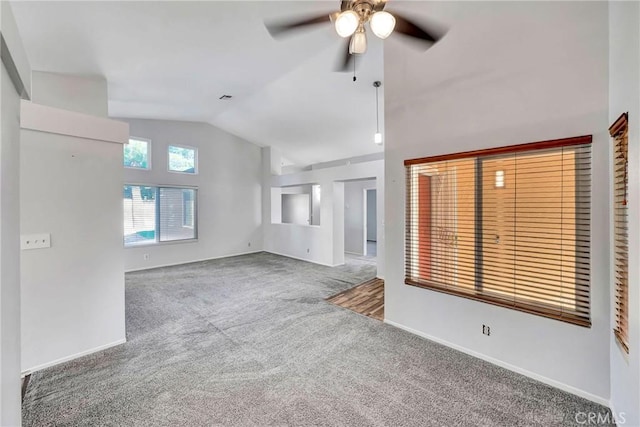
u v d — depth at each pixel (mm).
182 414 1852
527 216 2230
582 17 1929
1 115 916
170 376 2262
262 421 1792
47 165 2377
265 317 3455
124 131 2799
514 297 2316
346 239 8594
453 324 2662
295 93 4738
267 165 8109
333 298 4168
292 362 2459
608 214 1865
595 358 1923
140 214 6012
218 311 3650
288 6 2520
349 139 6648
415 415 1836
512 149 2232
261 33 2963
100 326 2658
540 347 2152
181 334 2996
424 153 2826
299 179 7176
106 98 3869
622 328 1663
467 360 2461
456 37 2549
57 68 3412
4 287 946
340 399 1989
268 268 6164
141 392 2070
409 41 2244
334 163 8570
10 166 1029
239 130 7109
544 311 2135
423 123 2828
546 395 2002
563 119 2020
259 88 4539
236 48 3240
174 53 3193
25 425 1764
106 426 1758
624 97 1584
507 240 2342
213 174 7152
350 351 2635
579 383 1985
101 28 2598
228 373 2301
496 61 2322
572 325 2010
